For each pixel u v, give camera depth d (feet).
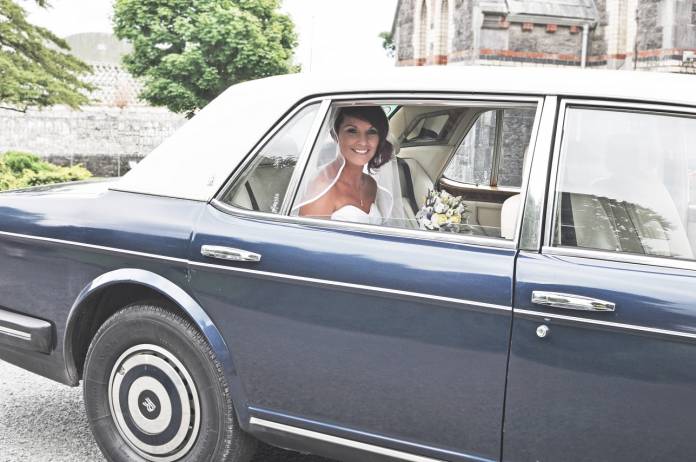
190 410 10.33
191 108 106.83
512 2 61.98
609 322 7.82
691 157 8.29
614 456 7.95
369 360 8.98
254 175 10.05
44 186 13.05
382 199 10.02
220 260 9.78
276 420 9.73
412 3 81.66
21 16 66.44
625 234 8.27
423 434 8.84
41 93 67.15
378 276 8.86
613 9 61.67
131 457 10.88
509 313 8.23
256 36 103.71
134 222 10.52
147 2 104.01
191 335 10.10
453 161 10.98
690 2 57.26
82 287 10.94
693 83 8.55
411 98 9.45
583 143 8.58
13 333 11.55
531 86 8.86
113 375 10.86
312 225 9.57
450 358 8.54
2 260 11.76
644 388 7.74
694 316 7.56
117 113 112.68
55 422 13.53
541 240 8.43
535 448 8.27
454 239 8.87
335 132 9.89
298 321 9.36
